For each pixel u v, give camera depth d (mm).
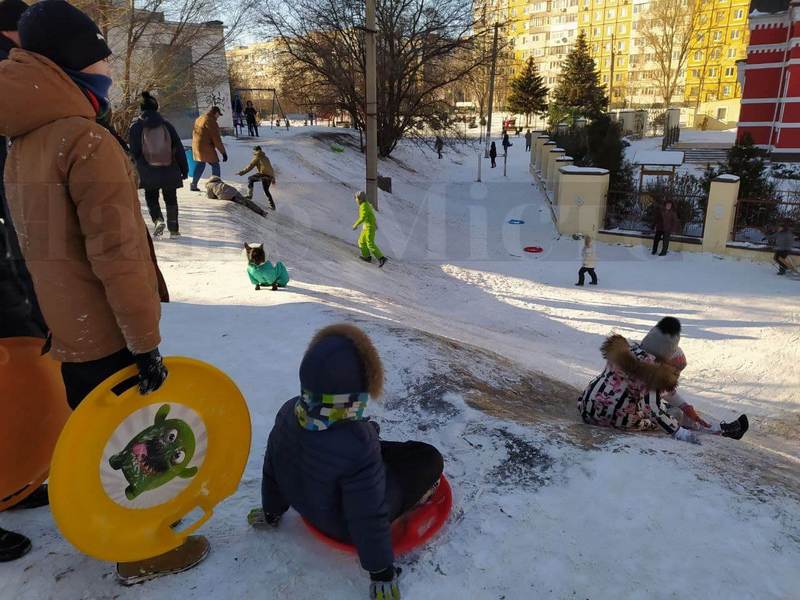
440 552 2422
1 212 2281
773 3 30109
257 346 5188
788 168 27359
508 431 3477
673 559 2348
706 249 15594
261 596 2193
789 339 9367
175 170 9844
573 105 61438
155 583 2230
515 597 2199
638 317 10688
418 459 2494
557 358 8273
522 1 92875
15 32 2479
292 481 2277
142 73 17891
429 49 26891
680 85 79562
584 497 2762
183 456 2301
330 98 27859
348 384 2094
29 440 2363
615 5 85188
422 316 9242
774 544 2408
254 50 28266
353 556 2412
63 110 1887
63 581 2211
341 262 12094
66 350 2080
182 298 7039
